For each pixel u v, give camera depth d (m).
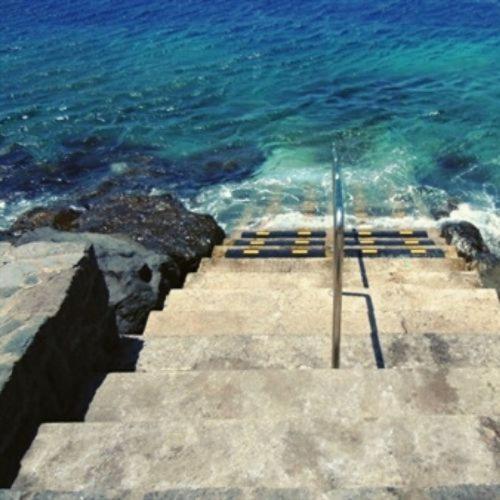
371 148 16.08
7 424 3.06
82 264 4.18
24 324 3.51
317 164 15.41
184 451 3.04
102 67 23.86
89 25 29.86
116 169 15.66
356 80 21.44
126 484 2.92
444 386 3.70
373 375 3.78
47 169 15.80
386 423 3.05
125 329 6.42
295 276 7.28
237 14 30.81
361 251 9.04
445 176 14.31
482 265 10.26
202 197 14.00
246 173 15.16
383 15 29.44
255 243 10.59
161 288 7.27
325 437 3.01
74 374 3.95
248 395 3.78
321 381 3.80
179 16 30.83
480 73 21.36
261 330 5.32
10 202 14.20
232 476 2.89
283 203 13.54
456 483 2.75
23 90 21.64
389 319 5.30
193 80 22.08
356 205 13.09
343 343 4.57
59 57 25.25
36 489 2.93
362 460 2.89
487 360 4.38
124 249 7.90
